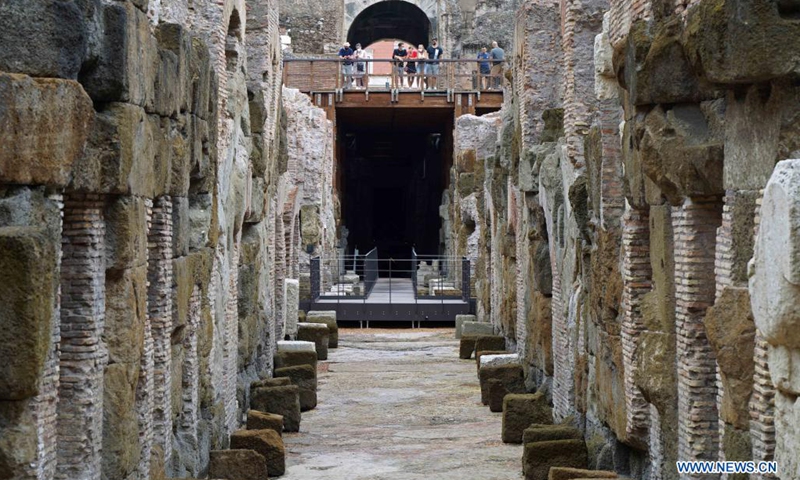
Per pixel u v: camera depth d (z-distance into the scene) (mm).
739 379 8430
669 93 9852
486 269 30953
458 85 50031
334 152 44344
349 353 29766
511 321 25234
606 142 13781
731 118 8773
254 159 19375
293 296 28047
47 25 8359
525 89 21156
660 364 10750
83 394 9594
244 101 17984
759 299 6996
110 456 10039
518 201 22766
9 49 8281
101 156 9500
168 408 12414
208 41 15812
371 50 70188
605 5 16516
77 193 9625
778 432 7121
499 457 16516
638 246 12133
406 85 49125
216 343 15836
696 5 8703
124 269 10156
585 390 15508
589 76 16641
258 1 20719
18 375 7402
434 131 53219
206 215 14664
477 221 36875
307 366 21391
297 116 32250
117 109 9578
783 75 7688
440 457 16531
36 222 8047
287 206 30688
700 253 10055
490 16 51969
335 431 18984
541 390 18953
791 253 6477
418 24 59281
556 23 21047
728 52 7836
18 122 7859
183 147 12398
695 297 10086
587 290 15273
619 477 12844
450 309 35562
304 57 45688
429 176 55625
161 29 12039
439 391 23344
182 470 13156
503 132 25484
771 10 7641
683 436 10375
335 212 45625
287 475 15352
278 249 25141
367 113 46062
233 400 17469
